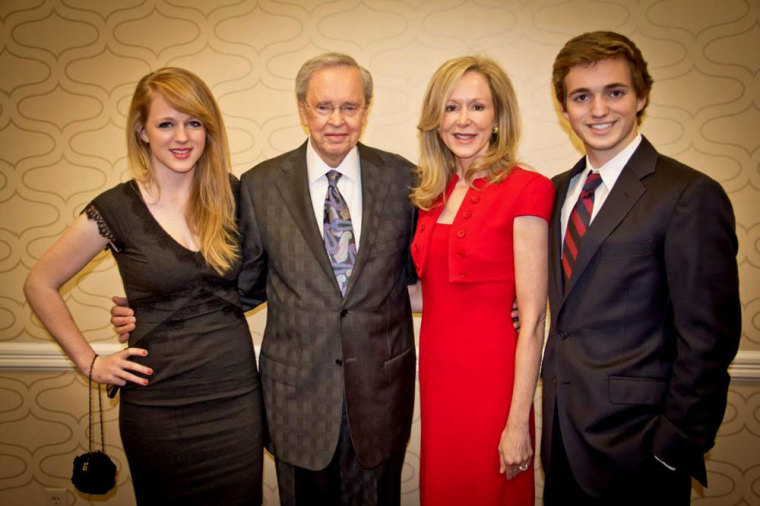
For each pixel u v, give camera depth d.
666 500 1.18
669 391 1.11
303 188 1.45
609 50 1.18
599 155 1.27
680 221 1.08
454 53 1.94
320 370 1.40
